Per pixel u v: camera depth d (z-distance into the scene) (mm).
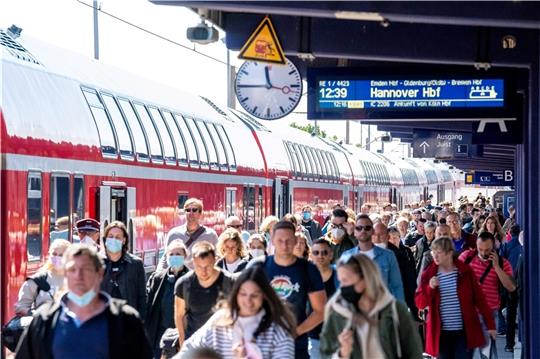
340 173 53125
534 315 17266
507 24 12719
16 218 15508
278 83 19844
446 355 14266
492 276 16703
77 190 18438
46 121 16953
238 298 9430
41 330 8609
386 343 9625
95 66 21438
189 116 27719
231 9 12695
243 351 9375
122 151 21219
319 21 17438
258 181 35406
